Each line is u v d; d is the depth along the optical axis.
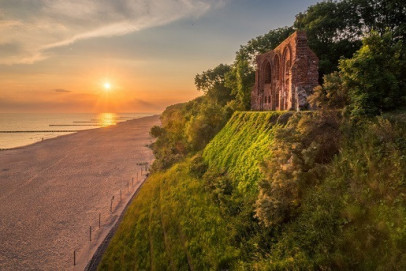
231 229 17.91
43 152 73.31
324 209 12.85
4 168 54.69
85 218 29.02
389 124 13.77
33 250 23.19
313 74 31.70
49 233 26.03
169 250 19.09
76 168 52.78
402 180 11.12
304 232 12.98
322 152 15.43
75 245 23.78
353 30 45.97
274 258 13.21
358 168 13.02
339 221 11.93
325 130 16.17
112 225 27.03
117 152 69.81
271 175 16.08
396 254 9.46
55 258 21.97
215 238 17.94
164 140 64.62
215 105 47.06
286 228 14.41
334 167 14.08
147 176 43.34
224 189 23.41
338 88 17.50
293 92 31.95
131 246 21.20
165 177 34.50
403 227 9.87
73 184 41.75
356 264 10.30
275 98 41.91
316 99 17.95
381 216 10.83
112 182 42.28
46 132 143.50
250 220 17.59
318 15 46.06
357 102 16.20
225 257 15.73
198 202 23.78
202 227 19.70
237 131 32.97
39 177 46.66
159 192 30.17
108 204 32.78
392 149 12.55
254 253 14.89
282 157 15.89
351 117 16.11
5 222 28.59
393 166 11.93
